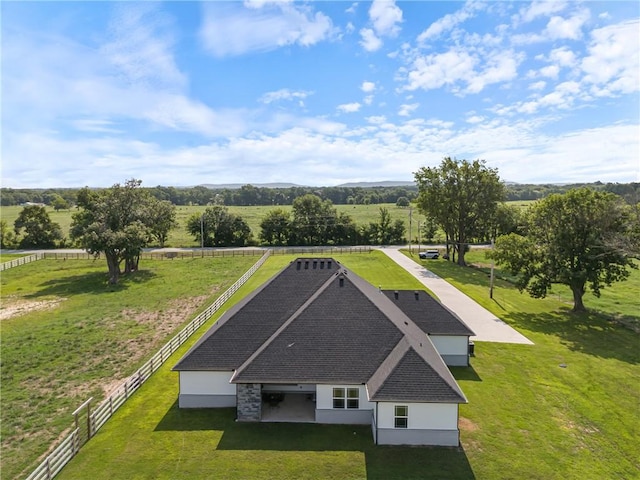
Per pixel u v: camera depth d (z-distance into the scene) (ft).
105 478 53.88
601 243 115.75
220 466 56.13
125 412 70.59
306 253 259.39
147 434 63.93
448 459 57.57
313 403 72.64
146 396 76.33
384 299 91.56
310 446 60.70
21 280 188.65
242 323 78.54
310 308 75.25
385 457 58.08
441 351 89.40
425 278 180.45
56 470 54.29
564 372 85.81
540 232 131.03
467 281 175.32
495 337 106.83
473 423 66.59
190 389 71.92
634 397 75.36
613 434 63.77
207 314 124.77
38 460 58.34
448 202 214.48
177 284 176.86
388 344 70.23
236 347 74.28
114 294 160.25
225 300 144.05
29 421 68.64
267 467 55.93
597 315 126.31
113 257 179.32
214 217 304.71
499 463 56.70
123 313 133.80
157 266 219.20
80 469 55.67
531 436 63.10
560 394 76.38
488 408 71.31
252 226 381.60
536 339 105.60
